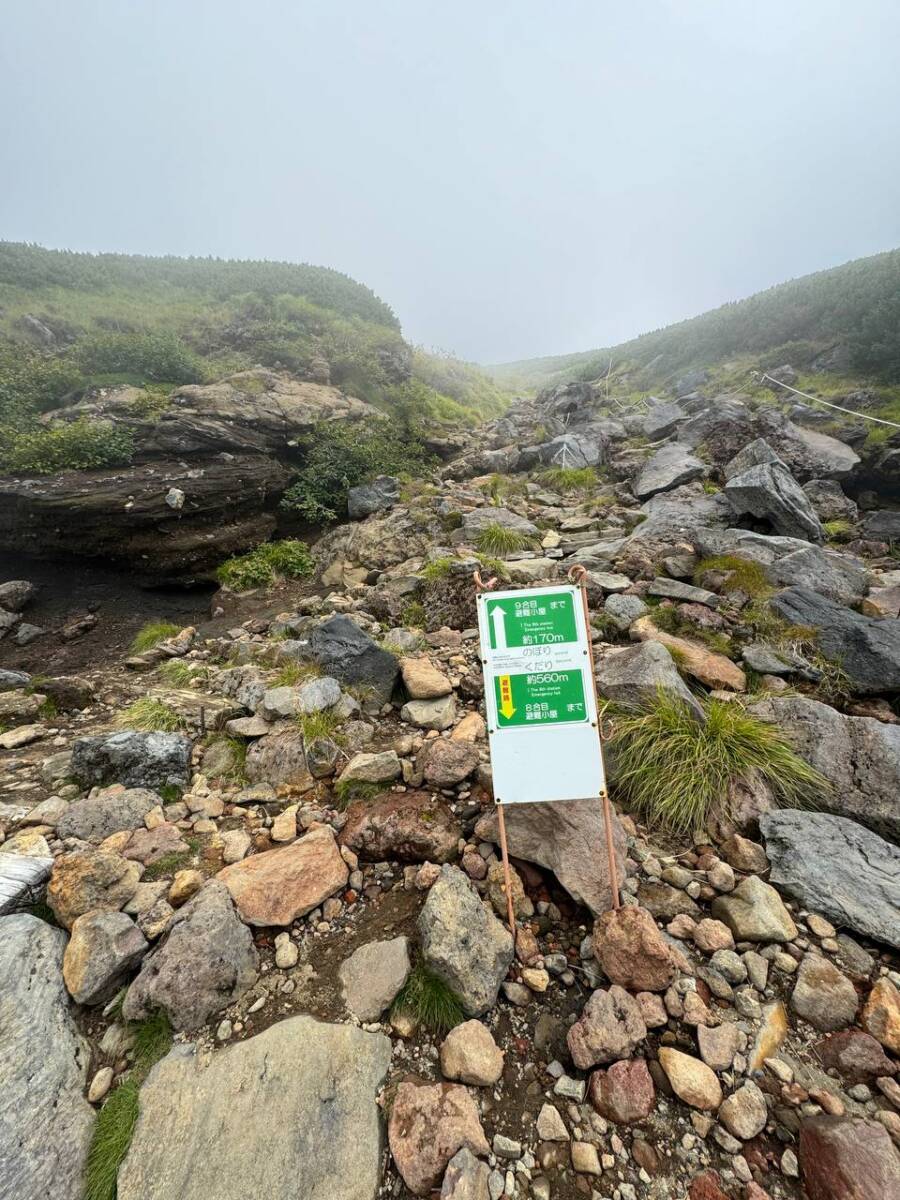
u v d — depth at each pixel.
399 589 6.92
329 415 12.88
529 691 2.77
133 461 9.82
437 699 4.53
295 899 2.76
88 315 16.05
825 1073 2.04
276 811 3.51
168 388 12.52
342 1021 2.30
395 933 2.66
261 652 5.74
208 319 17.20
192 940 2.42
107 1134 1.98
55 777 3.83
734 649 4.80
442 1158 1.82
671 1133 1.91
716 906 2.71
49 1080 2.05
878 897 2.58
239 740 4.19
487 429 16.28
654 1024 2.20
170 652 6.53
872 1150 1.75
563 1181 1.81
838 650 4.44
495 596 2.85
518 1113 2.01
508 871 2.62
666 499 8.71
